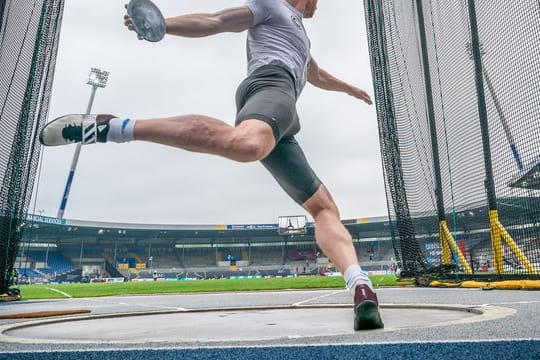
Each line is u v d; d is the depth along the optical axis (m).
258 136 1.59
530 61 6.20
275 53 2.11
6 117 7.84
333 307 4.26
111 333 2.34
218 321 3.04
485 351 1.10
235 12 2.06
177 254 64.56
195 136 1.48
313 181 2.26
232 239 66.12
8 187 7.93
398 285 10.02
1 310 5.57
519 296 4.78
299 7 2.41
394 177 10.24
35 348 1.40
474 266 9.17
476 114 7.87
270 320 2.93
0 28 7.12
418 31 10.37
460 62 8.28
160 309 5.13
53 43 8.52
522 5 6.25
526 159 6.51
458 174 8.72
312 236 66.00
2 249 8.20
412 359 1.10
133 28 1.49
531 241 6.99
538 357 1.10
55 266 56.56
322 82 2.93
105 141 1.46
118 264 60.75
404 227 10.16
